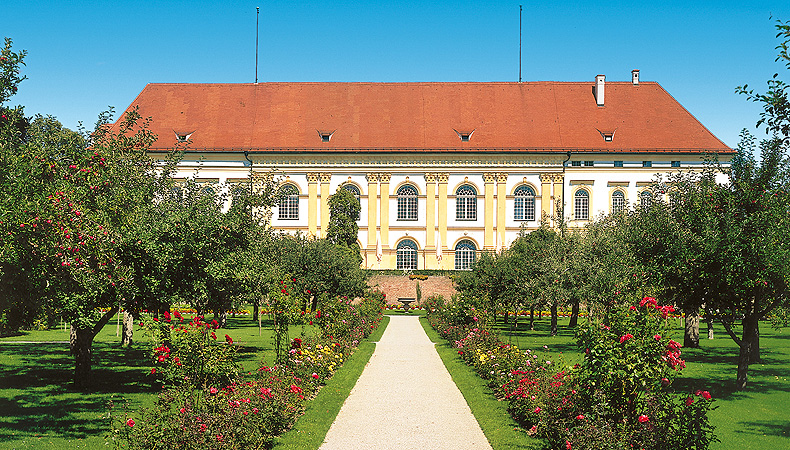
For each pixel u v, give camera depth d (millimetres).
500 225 80438
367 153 80688
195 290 20938
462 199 81438
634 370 12516
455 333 35000
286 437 15383
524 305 43562
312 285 47656
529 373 18234
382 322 52406
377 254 80938
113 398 20359
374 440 15445
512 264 44188
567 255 39656
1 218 16281
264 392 15578
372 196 81250
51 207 16703
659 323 13195
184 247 20547
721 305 22328
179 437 12266
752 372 26625
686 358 31391
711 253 20906
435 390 21938
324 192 81125
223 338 38625
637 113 82750
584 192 79938
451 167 81062
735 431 16656
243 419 13531
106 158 20953
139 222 20297
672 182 25891
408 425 16938
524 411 16688
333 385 22203
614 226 40000
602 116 82562
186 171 79500
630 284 23625
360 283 52188
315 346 25016
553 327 42469
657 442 11922
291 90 86062
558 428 13742
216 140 80250
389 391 21750
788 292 21438
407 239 81312
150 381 23500
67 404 19344
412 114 83812
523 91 85875
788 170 22094
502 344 26625
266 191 26109
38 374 24922
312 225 80688
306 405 18562
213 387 15016
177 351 16938
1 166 18188
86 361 22188
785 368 27750
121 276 18609
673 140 79625
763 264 20328
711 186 23109
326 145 80812
